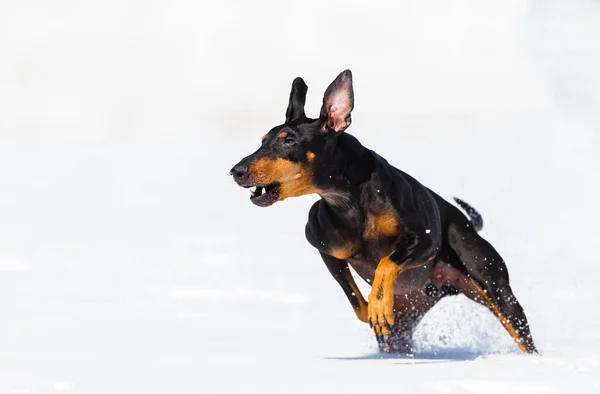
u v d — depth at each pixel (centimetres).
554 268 1250
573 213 1672
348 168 752
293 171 734
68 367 691
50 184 2242
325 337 863
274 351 782
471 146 2677
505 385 598
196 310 1010
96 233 1627
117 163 2583
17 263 1334
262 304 1055
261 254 1409
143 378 646
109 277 1226
